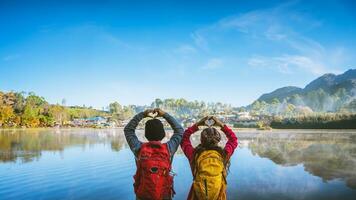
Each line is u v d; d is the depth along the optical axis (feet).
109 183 41.32
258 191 36.88
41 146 103.04
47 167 55.57
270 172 49.14
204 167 12.53
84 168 53.98
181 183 40.34
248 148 90.89
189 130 14.14
